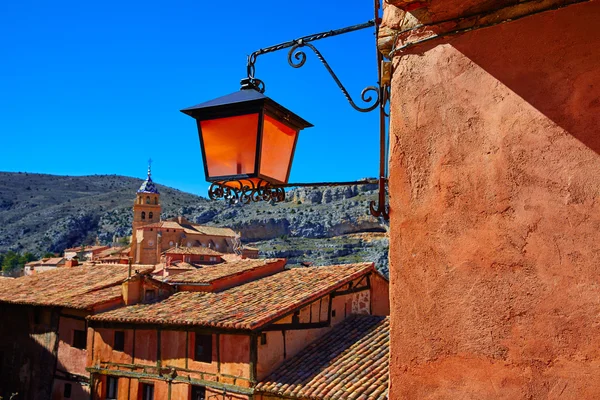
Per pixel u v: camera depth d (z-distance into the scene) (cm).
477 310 310
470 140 320
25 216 19175
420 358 324
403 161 341
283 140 417
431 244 327
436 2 333
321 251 14275
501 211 308
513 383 296
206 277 2211
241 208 18225
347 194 17388
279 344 1692
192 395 1761
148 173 12412
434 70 336
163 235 10731
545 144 299
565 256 289
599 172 285
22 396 2431
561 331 287
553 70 300
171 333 1834
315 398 1456
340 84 369
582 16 296
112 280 2509
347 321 1923
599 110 287
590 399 277
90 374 2025
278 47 391
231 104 386
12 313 2572
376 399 1368
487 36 321
